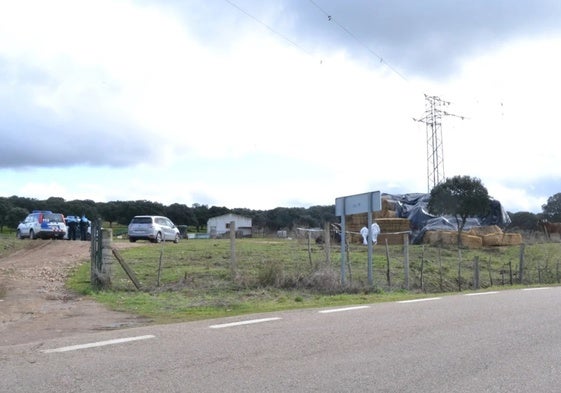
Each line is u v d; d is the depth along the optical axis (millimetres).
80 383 5938
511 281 23016
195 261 20672
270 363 6742
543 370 6484
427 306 11672
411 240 36062
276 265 16922
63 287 15180
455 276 23203
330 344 7777
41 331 9438
